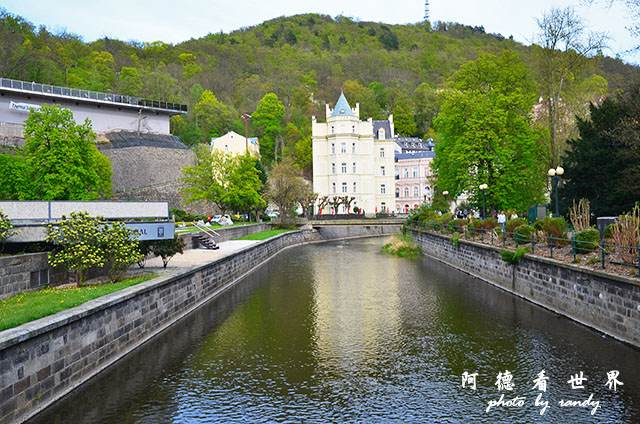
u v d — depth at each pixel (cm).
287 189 6469
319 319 1797
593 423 921
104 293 1398
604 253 1524
